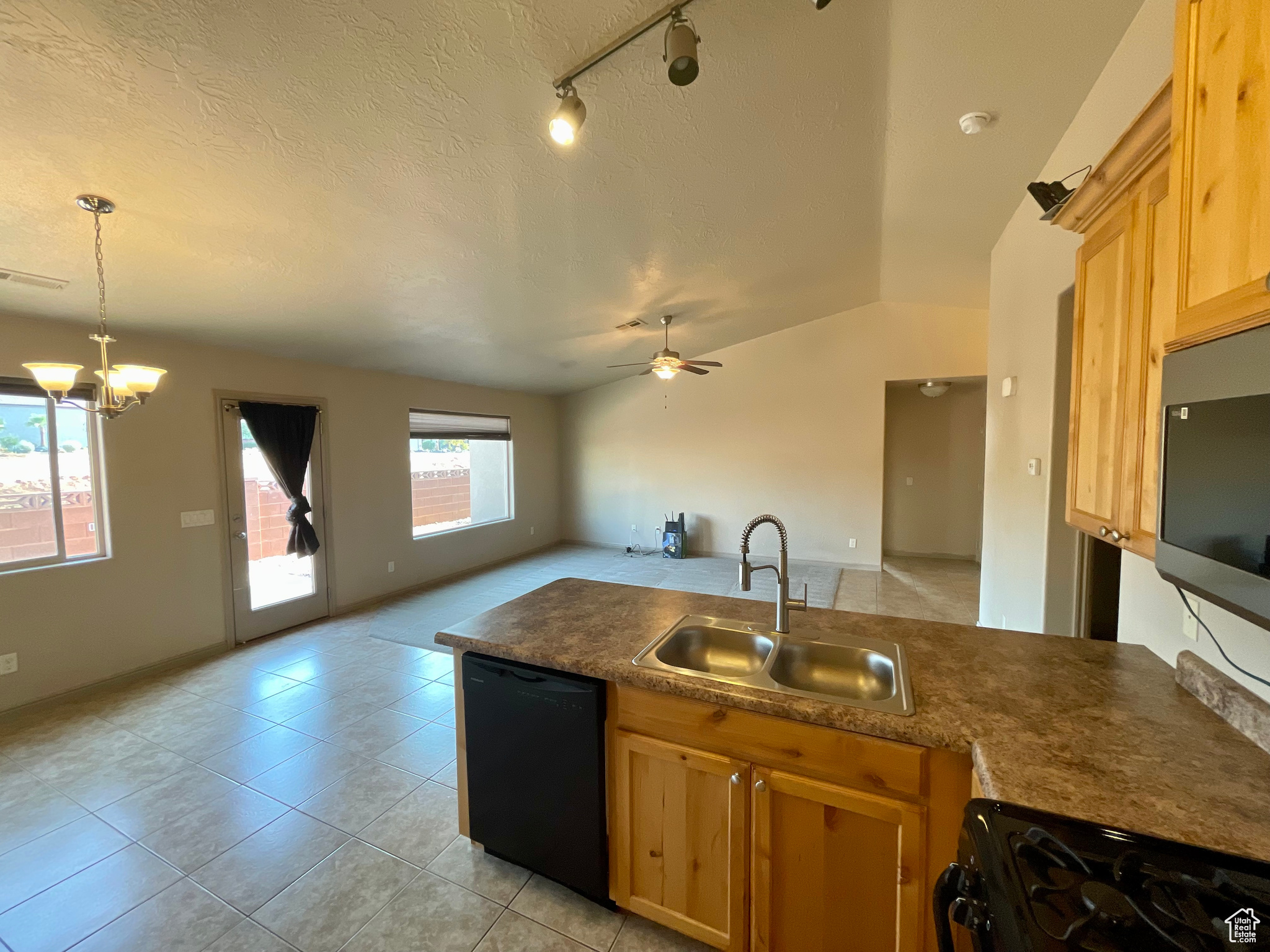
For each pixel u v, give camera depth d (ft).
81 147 5.53
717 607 6.63
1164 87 3.01
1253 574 2.34
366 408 16.11
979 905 2.44
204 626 12.05
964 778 3.76
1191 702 4.09
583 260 10.62
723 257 11.71
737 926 4.57
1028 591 8.75
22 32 4.22
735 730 4.44
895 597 16.66
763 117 6.91
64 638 9.89
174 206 6.77
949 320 18.53
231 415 12.48
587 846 5.23
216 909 5.48
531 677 5.33
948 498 21.72
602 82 5.98
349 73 5.21
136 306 9.39
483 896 5.63
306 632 13.73
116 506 10.52
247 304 10.05
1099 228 4.43
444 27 4.90
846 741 4.02
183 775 7.75
